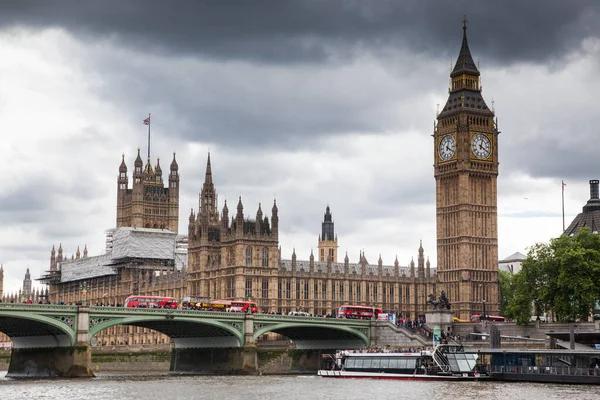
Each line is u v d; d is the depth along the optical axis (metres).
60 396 157.50
